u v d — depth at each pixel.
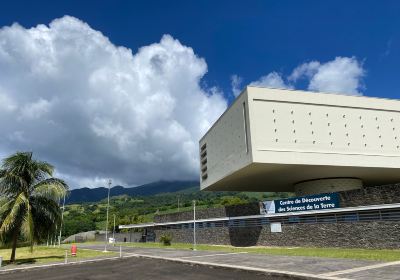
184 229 45.25
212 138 44.53
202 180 49.69
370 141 34.75
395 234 23.84
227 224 38.19
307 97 34.19
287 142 32.56
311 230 29.70
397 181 44.59
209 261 19.06
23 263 22.33
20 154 23.42
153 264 19.73
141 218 82.94
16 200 22.25
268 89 33.47
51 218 23.81
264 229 33.91
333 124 34.12
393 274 12.01
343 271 13.17
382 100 36.25
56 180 24.31
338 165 33.28
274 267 15.30
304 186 41.66
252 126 32.09
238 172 35.91
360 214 26.30
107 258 23.89
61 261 22.83
